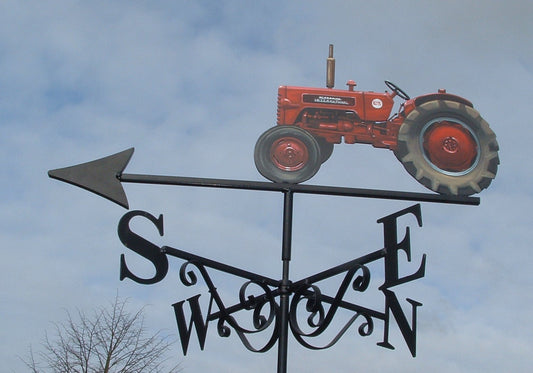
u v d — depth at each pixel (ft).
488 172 19.26
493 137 19.49
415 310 16.74
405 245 16.24
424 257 16.01
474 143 19.56
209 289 16.26
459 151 19.42
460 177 19.27
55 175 16.66
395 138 23.26
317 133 24.20
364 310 16.84
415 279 15.94
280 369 15.58
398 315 16.58
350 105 24.12
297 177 18.83
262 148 19.16
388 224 16.76
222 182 16.81
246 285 16.05
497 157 19.36
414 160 19.40
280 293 16.25
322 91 24.50
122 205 16.48
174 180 16.75
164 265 16.28
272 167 19.01
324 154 24.03
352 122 23.93
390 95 24.17
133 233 16.33
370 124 23.89
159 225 16.40
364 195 16.94
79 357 43.52
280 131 19.20
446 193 19.11
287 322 15.99
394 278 16.24
